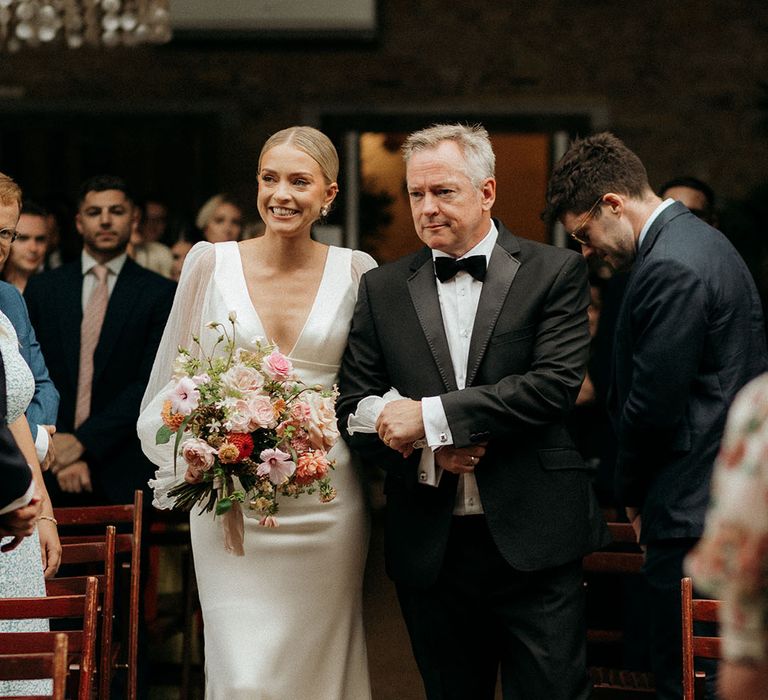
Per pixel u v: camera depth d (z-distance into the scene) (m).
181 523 5.00
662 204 3.36
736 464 1.53
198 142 8.16
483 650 3.42
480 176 3.27
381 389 3.40
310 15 7.88
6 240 3.29
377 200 8.31
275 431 3.24
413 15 8.09
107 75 8.14
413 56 8.12
